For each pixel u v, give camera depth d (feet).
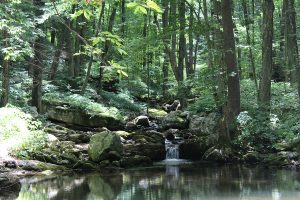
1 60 60.34
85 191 33.17
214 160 51.98
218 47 56.44
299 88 58.13
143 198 30.53
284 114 56.49
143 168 47.21
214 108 62.75
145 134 56.75
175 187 34.99
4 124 45.16
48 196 30.83
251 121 52.80
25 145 43.98
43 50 61.31
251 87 72.90
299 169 44.88
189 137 59.82
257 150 51.26
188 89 73.56
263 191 32.86
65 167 43.78
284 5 72.38
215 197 30.76
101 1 13.20
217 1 59.72
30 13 49.83
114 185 35.94
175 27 59.21
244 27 83.30
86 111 60.44
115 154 47.16
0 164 39.50
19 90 61.52
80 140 52.31
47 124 57.11
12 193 31.81
